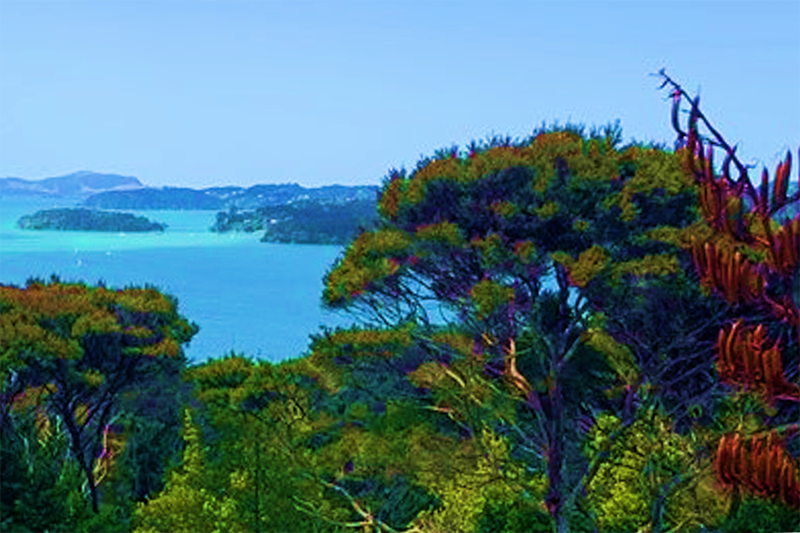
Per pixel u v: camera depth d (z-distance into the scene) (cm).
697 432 2055
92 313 3653
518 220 2495
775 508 1539
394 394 2942
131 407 4206
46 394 3569
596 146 2670
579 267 2348
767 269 632
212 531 2789
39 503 2902
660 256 2338
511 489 2425
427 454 2520
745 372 630
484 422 2517
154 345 3700
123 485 4034
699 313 2369
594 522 2341
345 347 2780
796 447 1073
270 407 2864
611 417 2280
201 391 3059
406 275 2739
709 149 659
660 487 2109
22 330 3272
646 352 2464
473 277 2672
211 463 2983
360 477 2712
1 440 3012
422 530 2541
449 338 2573
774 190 631
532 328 2494
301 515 2783
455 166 2638
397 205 2806
